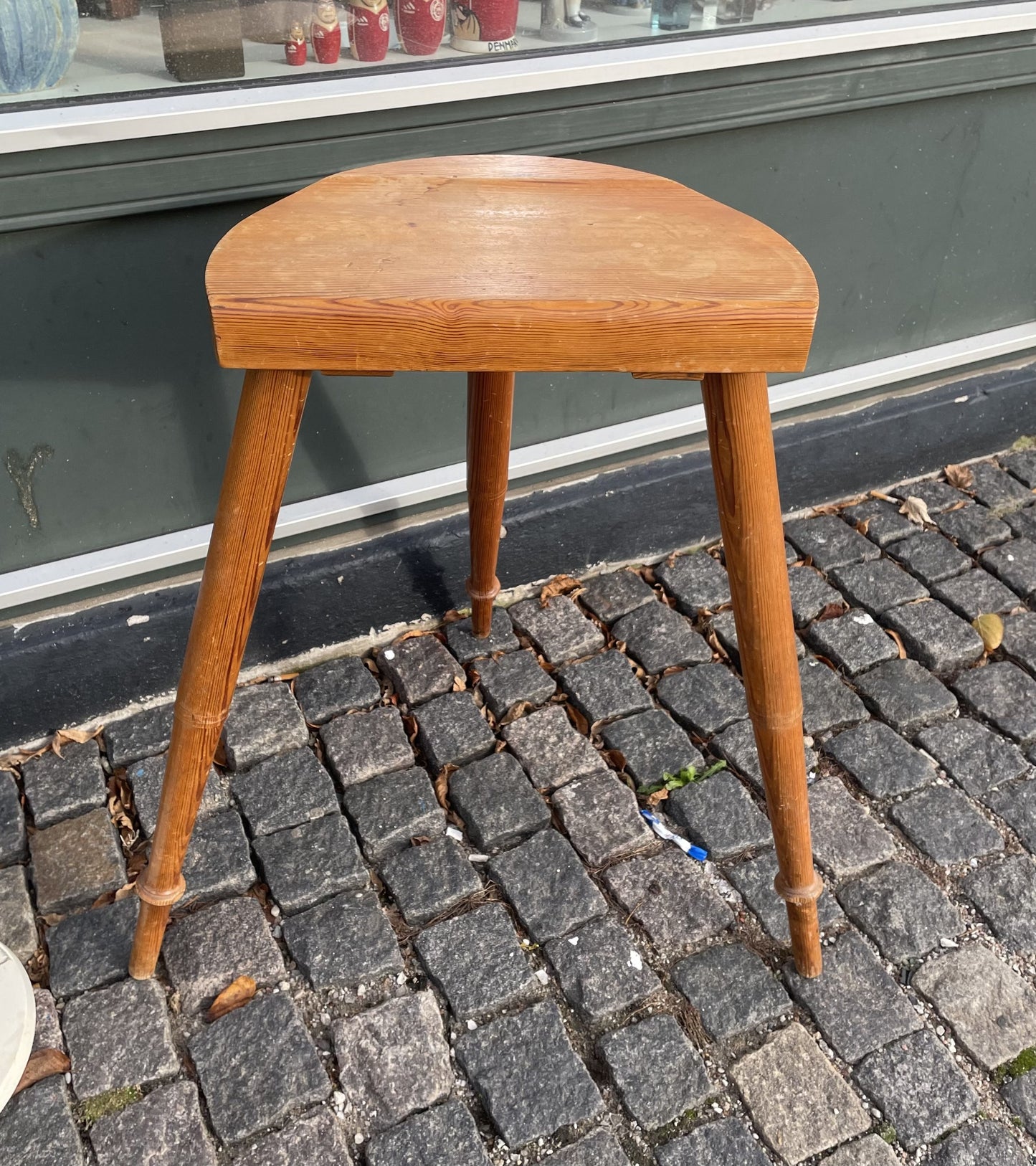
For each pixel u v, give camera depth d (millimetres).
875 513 2273
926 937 1487
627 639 1963
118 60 1337
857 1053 1359
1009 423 2406
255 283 918
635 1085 1318
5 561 1661
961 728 1802
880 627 1996
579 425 2010
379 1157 1255
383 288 919
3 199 1332
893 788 1693
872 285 2123
